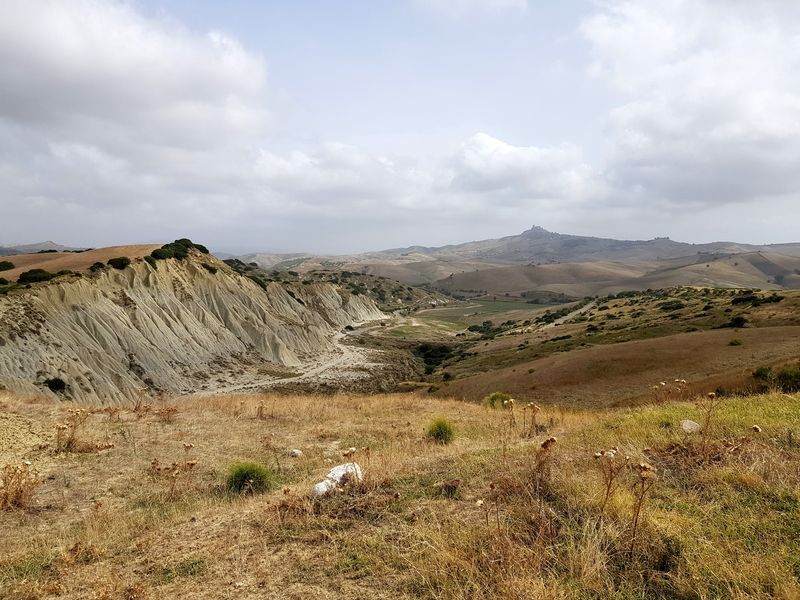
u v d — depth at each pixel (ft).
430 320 491.31
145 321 167.73
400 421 50.31
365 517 18.56
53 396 110.83
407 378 230.07
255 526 19.11
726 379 84.02
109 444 36.11
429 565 14.11
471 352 288.10
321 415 55.06
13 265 185.16
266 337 222.89
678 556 13.39
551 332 306.35
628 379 127.85
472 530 15.94
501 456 24.67
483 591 12.59
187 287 213.05
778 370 69.21
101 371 132.05
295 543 17.01
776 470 18.58
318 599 13.30
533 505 17.25
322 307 385.09
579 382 134.51
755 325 184.14
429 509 18.43
